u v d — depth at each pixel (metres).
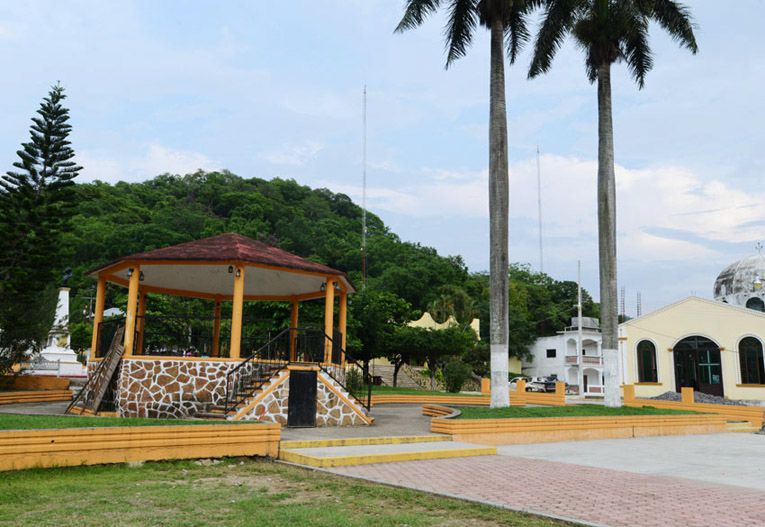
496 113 19.53
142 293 20.61
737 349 38.81
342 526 6.29
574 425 17.22
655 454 14.22
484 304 71.81
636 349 42.28
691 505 8.01
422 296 68.38
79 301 51.16
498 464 11.49
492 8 19.55
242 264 15.90
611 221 22.03
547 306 84.69
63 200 23.81
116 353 16.12
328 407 15.83
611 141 22.42
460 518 6.92
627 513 7.41
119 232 59.78
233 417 14.32
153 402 15.20
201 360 15.61
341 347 19.34
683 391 27.75
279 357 18.03
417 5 20.20
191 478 8.91
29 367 27.72
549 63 23.22
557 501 8.02
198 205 88.00
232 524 6.28
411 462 11.29
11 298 22.09
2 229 21.80
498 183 19.22
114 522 6.23
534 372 68.88
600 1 20.83
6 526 5.95
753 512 7.69
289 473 9.58
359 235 88.50
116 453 9.51
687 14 22.44
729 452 15.11
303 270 16.88
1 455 8.44
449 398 28.17
